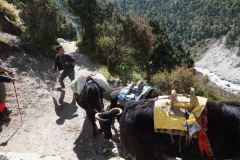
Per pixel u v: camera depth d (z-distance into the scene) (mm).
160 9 186875
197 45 121875
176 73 13695
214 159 4137
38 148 6355
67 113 8031
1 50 9945
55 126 7336
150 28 13930
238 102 4133
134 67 13594
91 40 14992
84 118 7754
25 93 8648
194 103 4055
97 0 15266
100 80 6883
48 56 11555
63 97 8953
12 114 7578
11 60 9836
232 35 101938
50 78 10023
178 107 4160
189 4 175625
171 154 4320
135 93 6273
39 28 11836
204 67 101938
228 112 3955
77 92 6766
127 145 4480
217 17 131500
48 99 8711
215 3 146875
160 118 4117
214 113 4031
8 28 11609
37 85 9266
